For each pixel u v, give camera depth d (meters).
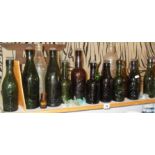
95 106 1.31
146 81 1.49
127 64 1.58
